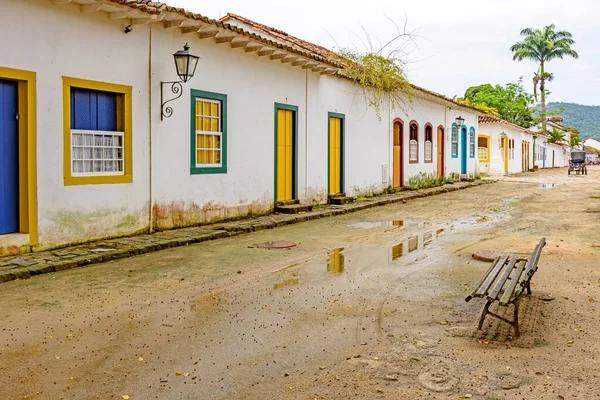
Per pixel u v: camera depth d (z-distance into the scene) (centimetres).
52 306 614
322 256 906
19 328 543
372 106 1906
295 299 650
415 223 1310
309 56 1403
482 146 3738
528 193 2156
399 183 2167
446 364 454
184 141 1138
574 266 802
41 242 875
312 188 1592
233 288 699
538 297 644
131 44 1015
